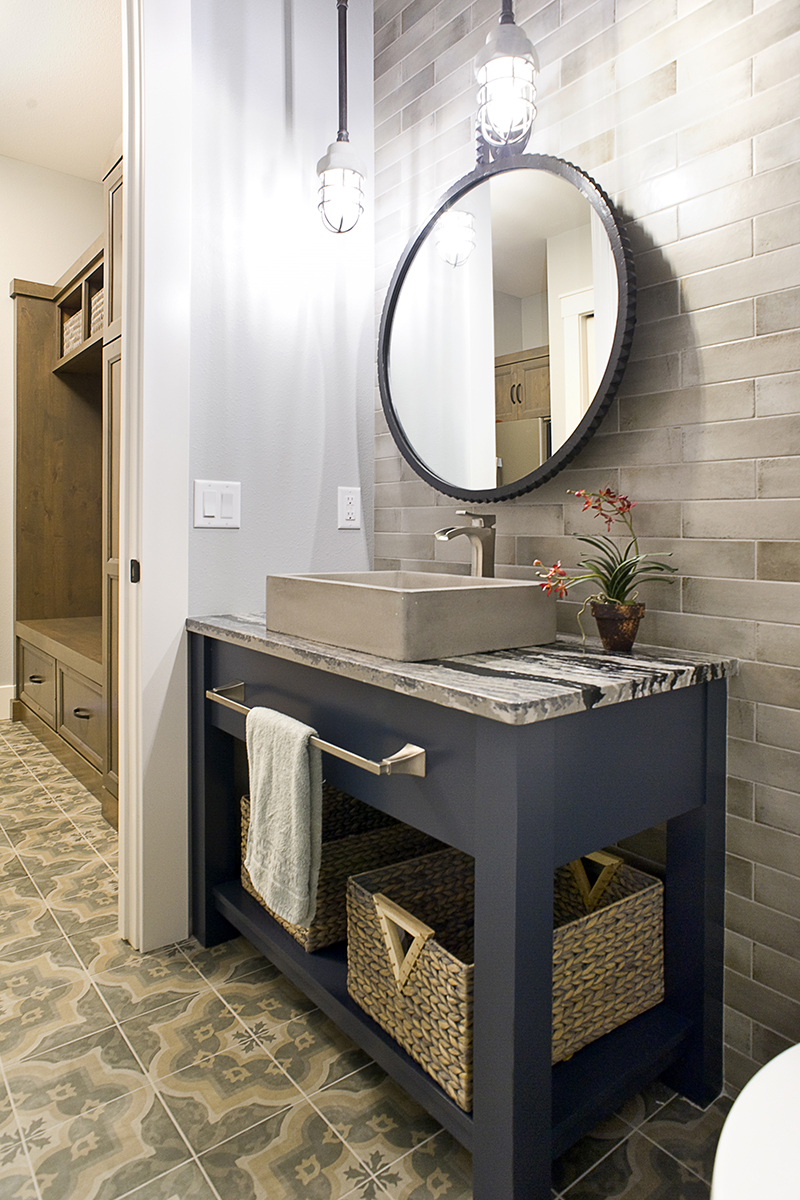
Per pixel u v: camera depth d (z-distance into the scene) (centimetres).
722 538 119
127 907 165
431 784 99
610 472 136
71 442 370
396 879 128
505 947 86
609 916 112
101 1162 104
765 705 114
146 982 149
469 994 97
